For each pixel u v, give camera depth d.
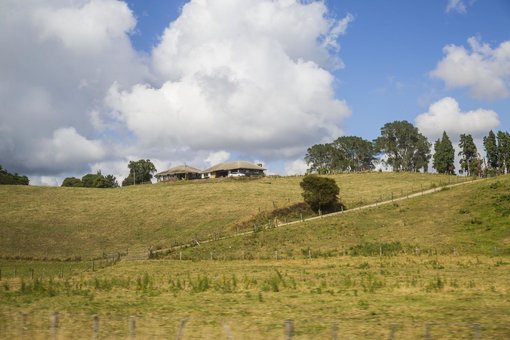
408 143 186.88
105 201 110.75
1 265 64.69
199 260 60.47
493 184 80.06
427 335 16.11
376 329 19.59
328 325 20.50
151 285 34.97
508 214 66.25
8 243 79.44
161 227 87.94
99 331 20.09
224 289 32.81
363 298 27.86
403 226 70.25
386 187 112.31
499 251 54.59
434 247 59.59
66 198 113.69
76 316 23.64
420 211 75.56
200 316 23.31
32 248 78.00
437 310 23.61
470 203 74.25
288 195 104.12
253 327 20.34
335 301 27.06
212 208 95.94
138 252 74.00
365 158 198.38
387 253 57.06
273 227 76.00
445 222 69.06
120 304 27.67
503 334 18.31
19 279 46.25
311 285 33.88
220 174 173.25
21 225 88.88
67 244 81.19
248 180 137.62
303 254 61.22
